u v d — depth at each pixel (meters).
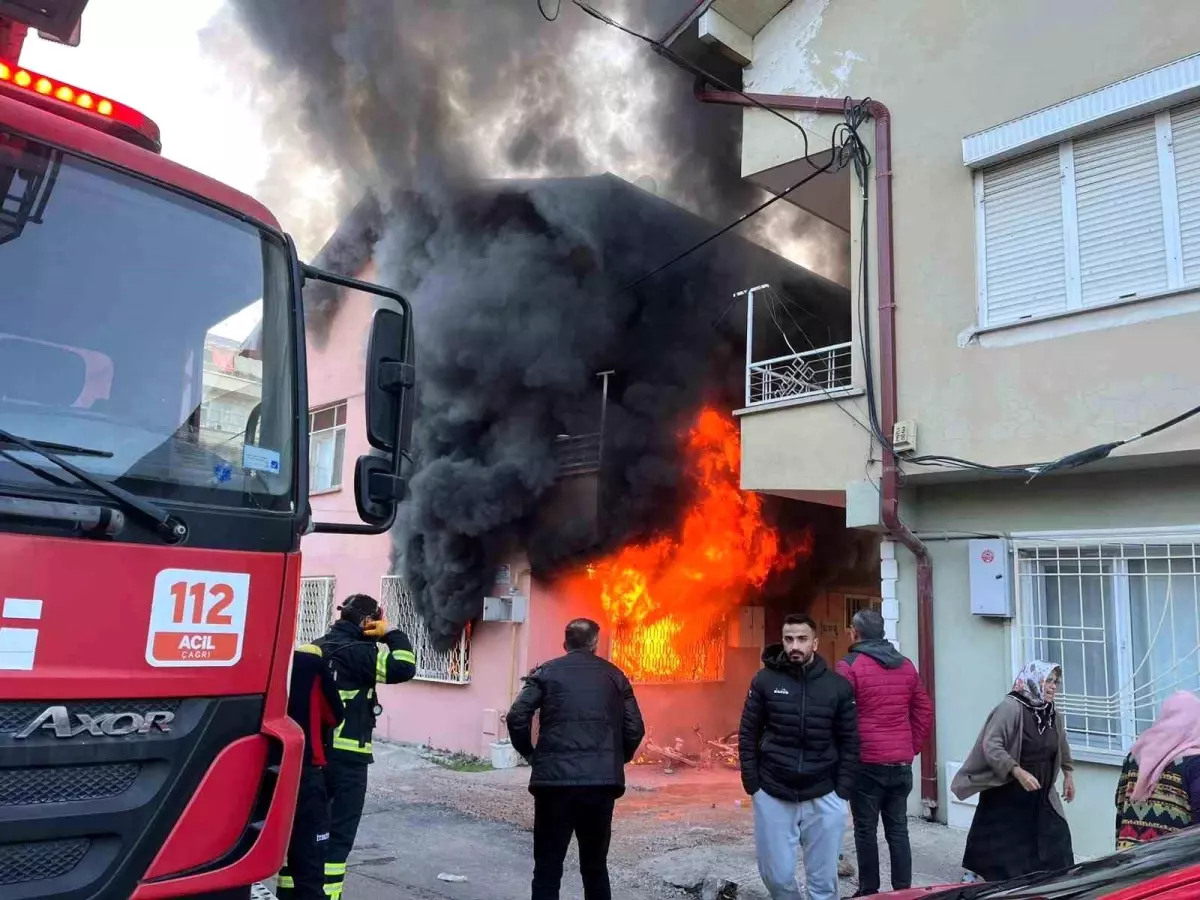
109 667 2.31
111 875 2.27
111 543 2.38
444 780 9.43
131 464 2.53
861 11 8.13
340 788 4.71
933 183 7.47
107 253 2.69
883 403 7.39
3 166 2.55
